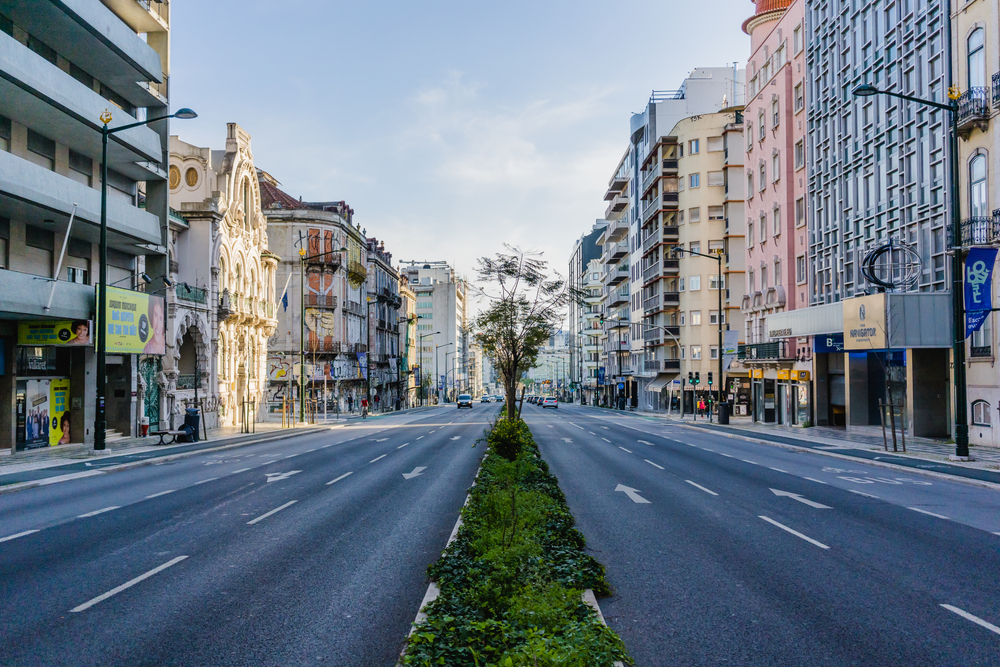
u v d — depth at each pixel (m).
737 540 10.45
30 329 24.81
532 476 13.83
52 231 27.09
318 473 19.03
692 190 68.12
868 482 17.41
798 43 43.00
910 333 27.48
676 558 9.34
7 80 21.34
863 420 36.41
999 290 25.08
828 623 6.81
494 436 17.16
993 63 25.23
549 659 4.05
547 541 8.38
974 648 6.18
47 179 23.25
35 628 6.57
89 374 28.88
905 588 7.99
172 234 39.66
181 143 42.81
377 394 86.19
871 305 28.61
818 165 39.97
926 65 29.33
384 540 10.38
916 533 11.04
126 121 27.52
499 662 4.55
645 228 80.69
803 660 5.92
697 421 51.19
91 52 27.09
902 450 24.48
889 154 32.31
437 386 145.88
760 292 48.03
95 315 25.94
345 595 7.64
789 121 43.94
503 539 7.87
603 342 116.12
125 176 31.75
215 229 41.06
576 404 132.75
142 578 8.30
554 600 5.41
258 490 15.71
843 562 9.16
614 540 10.41
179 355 37.09
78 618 6.86
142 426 32.16
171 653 5.99
